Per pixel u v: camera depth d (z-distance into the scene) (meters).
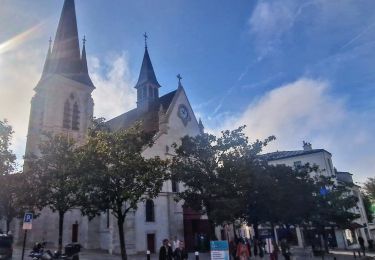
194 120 47.84
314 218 32.72
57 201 23.84
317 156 52.03
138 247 34.34
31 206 25.73
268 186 27.11
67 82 51.34
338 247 47.44
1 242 20.56
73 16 56.44
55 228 40.44
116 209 23.66
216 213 22.58
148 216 36.59
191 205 25.50
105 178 21.98
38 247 23.42
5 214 28.81
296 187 29.61
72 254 21.66
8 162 23.62
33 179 25.62
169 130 42.84
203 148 25.52
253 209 28.53
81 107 52.69
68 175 24.17
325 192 33.53
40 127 49.28
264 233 49.00
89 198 22.84
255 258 28.98
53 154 25.58
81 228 40.34
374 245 52.16
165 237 37.00
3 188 25.95
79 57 55.09
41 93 52.16
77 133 50.19
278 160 54.69
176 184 40.72
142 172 23.42
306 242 44.41
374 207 64.75
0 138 22.38
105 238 36.78
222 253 16.77
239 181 23.95
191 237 38.62
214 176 24.55
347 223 35.78
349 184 38.41
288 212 28.47
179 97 46.62
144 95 54.31
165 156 40.69
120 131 25.22
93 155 22.78
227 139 25.31
